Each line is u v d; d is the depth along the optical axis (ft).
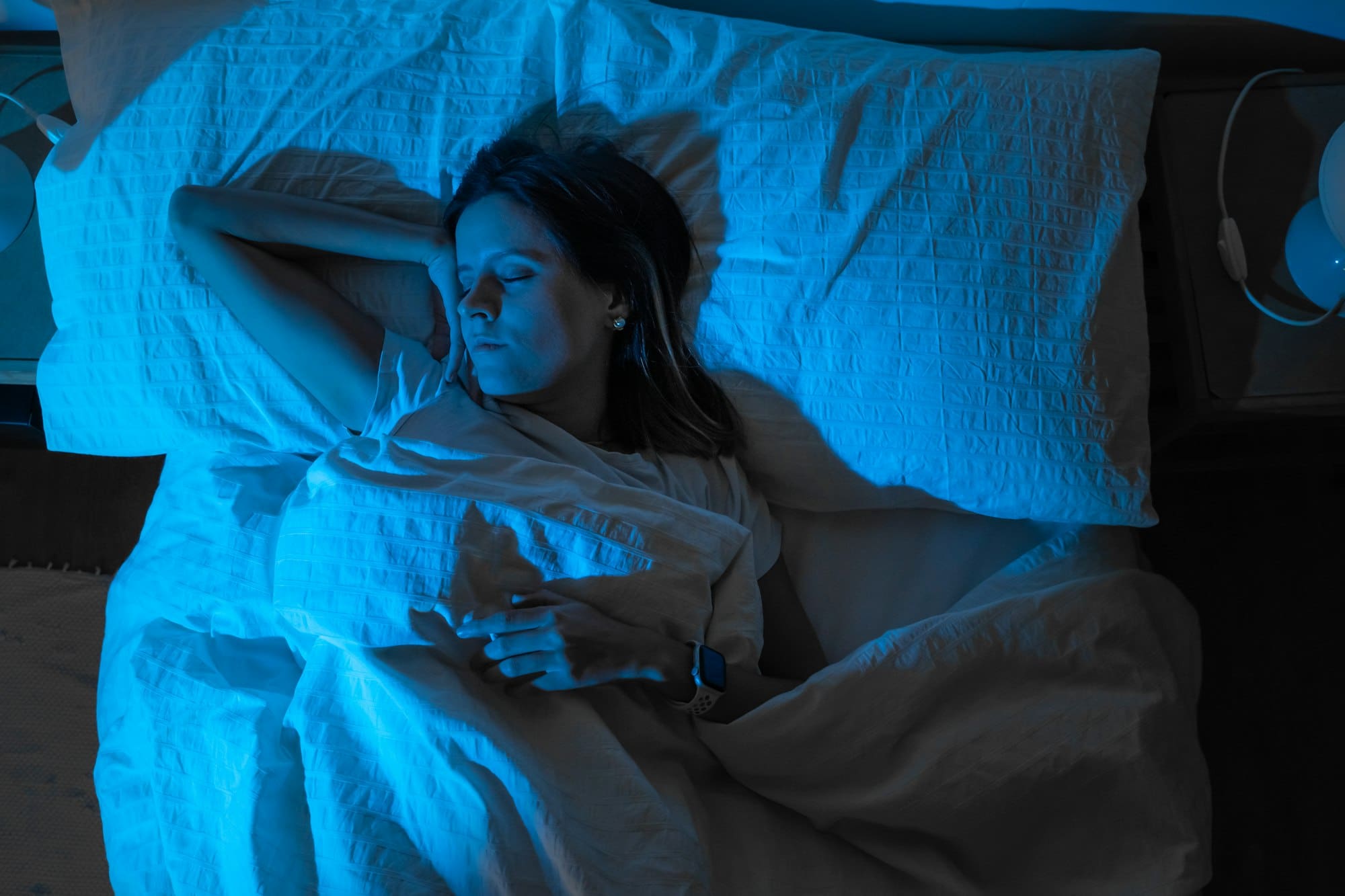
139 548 4.11
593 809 3.14
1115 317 3.87
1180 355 4.21
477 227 3.67
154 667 3.64
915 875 3.43
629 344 3.97
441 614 3.23
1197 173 4.33
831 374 3.87
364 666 3.23
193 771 3.43
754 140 3.92
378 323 4.02
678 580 3.47
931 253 3.82
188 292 3.95
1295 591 5.28
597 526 3.35
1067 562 3.96
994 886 3.50
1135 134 4.02
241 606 3.66
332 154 4.03
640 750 3.47
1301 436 5.00
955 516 4.21
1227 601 5.28
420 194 4.05
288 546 3.32
